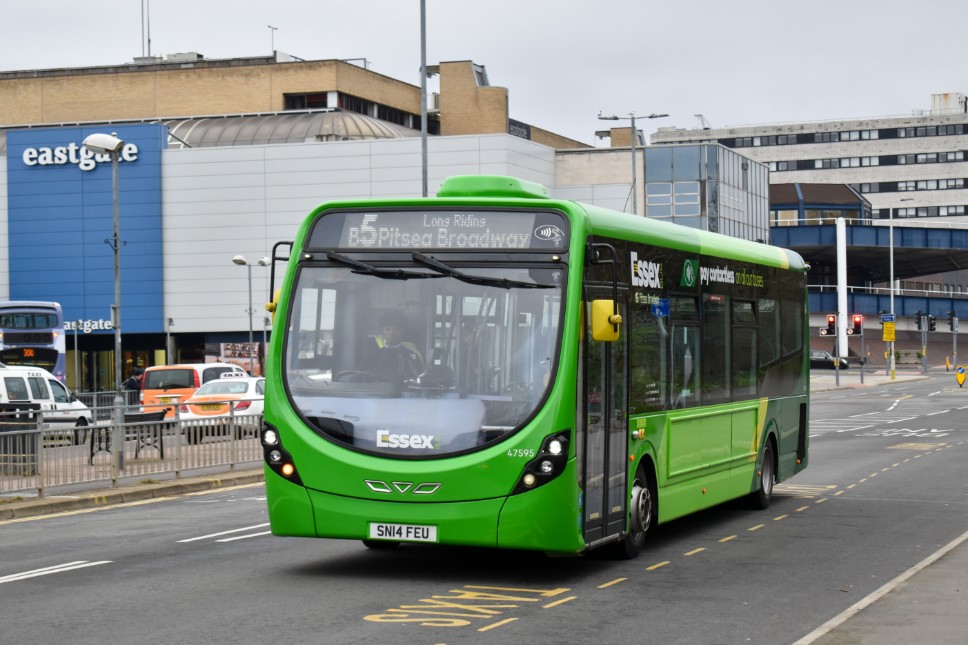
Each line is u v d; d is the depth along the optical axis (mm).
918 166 192875
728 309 18297
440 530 12422
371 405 12812
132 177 87250
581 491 12883
